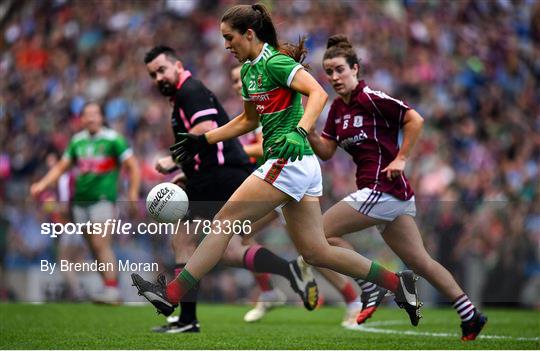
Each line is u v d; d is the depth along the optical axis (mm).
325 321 28578
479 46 57812
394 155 21875
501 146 51281
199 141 19969
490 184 47625
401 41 57250
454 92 54812
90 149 33312
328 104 52375
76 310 29953
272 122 18531
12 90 65625
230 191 23547
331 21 58844
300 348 19547
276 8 60531
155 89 59281
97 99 60188
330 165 48188
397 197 21516
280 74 18031
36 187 33781
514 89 56562
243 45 18453
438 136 51094
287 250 30547
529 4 59969
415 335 23531
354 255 19516
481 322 21531
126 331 23328
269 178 18156
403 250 21719
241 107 55625
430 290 35219
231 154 23750
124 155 33438
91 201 33531
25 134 60938
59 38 67062
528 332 24641
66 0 68188
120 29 65250
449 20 58719
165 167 24125
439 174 48094
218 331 23812
